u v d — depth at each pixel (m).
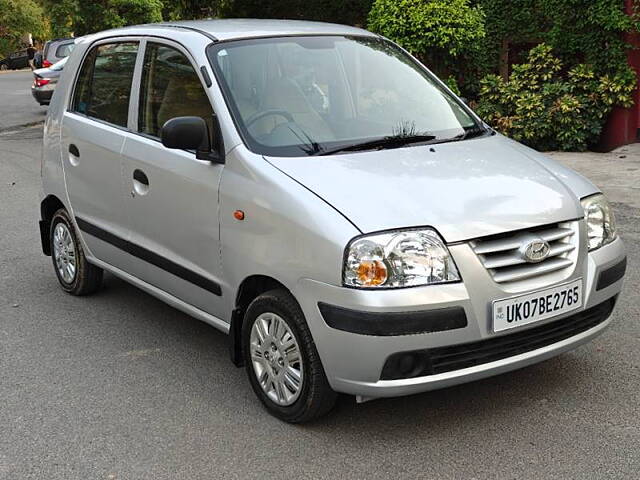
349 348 3.38
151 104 4.76
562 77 11.92
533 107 11.43
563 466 3.39
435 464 3.45
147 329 5.27
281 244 3.63
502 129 11.75
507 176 3.85
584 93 11.54
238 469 3.49
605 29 11.07
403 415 3.90
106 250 5.28
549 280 3.58
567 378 4.24
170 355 4.82
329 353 3.46
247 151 3.95
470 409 3.94
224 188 3.98
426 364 3.38
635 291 5.54
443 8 11.77
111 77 5.24
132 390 4.34
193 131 4.02
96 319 5.47
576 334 3.78
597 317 3.89
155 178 4.52
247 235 3.84
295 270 3.55
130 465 3.56
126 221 4.92
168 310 5.63
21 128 17.28
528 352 3.59
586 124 11.40
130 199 4.82
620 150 11.26
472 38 11.91
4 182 10.75
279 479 3.39
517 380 4.23
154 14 18.97
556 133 11.54
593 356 4.51
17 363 4.76
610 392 4.06
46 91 19.34
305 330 3.61
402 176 3.72
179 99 4.50
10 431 3.91
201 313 4.43
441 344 3.35
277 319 3.79
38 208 9.06
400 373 3.38
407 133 4.33
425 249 3.36
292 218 3.57
